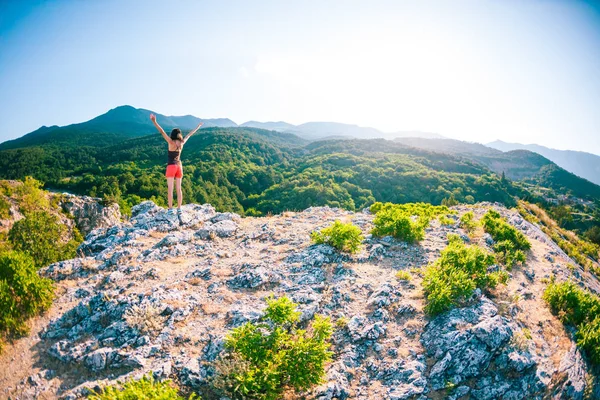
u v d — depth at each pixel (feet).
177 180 46.19
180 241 39.73
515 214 82.99
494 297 31.24
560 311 30.40
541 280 38.88
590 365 25.22
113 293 28.27
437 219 59.31
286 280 32.17
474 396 21.99
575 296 30.58
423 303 29.32
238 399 19.58
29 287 25.30
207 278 32.09
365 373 23.20
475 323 26.08
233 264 35.22
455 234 45.42
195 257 37.14
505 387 22.44
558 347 26.43
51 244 43.09
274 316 22.59
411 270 35.22
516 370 23.34
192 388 20.27
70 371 21.21
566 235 115.65
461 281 29.50
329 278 33.17
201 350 23.04
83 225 131.64
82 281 30.91
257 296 29.48
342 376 22.48
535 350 25.34
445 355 23.73
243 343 20.85
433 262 37.09
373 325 26.43
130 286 29.66
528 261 44.83
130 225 43.96
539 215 133.28
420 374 22.81
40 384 20.10
